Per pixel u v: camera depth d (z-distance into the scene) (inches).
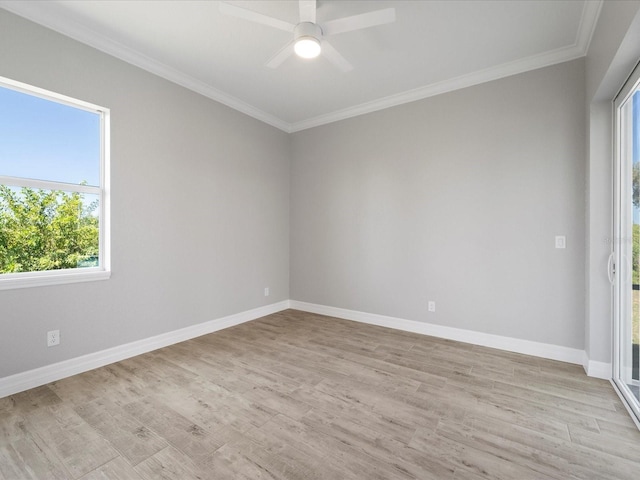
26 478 56.3
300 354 114.1
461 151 126.6
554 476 56.7
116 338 107.0
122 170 107.7
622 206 87.7
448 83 127.3
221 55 110.3
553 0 82.4
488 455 62.1
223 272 144.8
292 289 182.4
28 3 84.6
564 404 80.2
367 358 110.5
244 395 85.0
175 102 123.4
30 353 88.4
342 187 161.5
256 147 161.2
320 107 155.3
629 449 63.7
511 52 107.2
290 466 59.1
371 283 152.6
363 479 56.0
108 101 103.5
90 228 103.8
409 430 70.0
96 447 64.2
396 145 143.5
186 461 60.4
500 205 118.6
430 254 135.0
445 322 131.7
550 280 110.0
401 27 94.0
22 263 90.7
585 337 103.0
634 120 80.3
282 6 86.0
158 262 119.0
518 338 116.0
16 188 89.2
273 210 172.2
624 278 87.4
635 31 61.0
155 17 90.5
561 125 107.0
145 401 81.7
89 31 96.3
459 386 90.0
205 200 136.0
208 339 130.1
